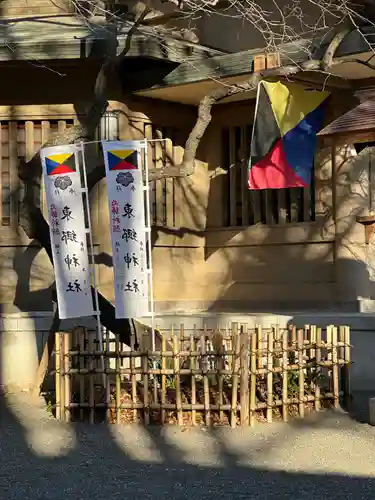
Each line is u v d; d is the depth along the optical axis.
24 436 9.48
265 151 13.84
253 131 13.84
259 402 9.91
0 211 15.48
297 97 13.85
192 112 16.39
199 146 16.42
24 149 15.41
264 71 12.18
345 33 11.66
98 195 14.93
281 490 7.32
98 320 10.43
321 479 7.66
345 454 8.52
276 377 10.55
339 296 14.59
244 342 9.62
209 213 16.47
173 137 16.20
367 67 13.16
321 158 14.93
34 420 10.25
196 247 16.45
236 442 9.02
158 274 15.78
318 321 12.82
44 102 15.27
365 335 12.45
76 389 10.27
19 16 15.21
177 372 9.68
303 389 10.11
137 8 13.95
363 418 10.07
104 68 12.09
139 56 14.12
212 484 7.54
